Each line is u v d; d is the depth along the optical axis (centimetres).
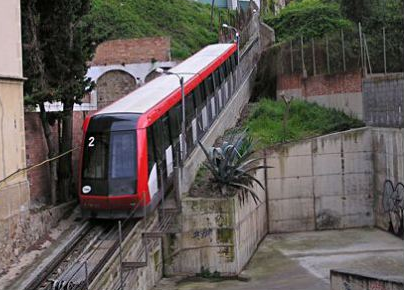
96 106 2883
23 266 1452
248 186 2100
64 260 1498
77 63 1794
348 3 3594
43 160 1827
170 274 1914
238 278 1902
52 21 1747
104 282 1341
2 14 1481
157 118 1842
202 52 2862
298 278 1883
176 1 4784
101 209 1705
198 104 2300
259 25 3750
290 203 2553
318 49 2973
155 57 3014
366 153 2592
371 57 2986
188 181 1998
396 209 2370
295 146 2542
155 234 1658
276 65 3231
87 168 1722
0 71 1467
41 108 1758
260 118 2853
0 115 1462
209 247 1914
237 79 3022
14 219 1495
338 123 2736
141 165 1702
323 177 2572
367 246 2259
